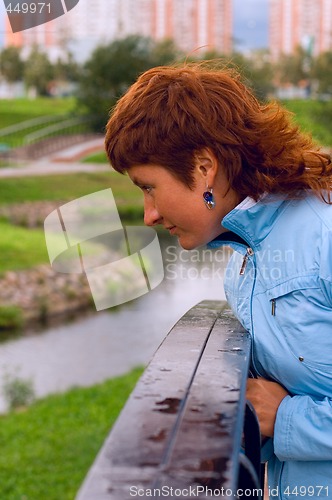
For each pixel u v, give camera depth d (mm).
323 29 70188
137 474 722
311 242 1309
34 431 8203
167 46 37656
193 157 1315
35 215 29219
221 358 1158
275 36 71375
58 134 43938
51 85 62219
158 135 1304
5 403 10234
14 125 49750
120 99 1376
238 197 1378
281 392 1362
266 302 1350
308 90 51438
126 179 33875
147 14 62250
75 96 45688
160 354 1199
